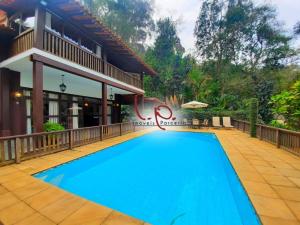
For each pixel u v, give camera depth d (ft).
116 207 11.75
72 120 40.52
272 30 92.38
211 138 40.16
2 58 25.84
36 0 20.17
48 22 23.00
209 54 98.73
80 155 20.63
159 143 35.27
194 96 81.41
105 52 34.88
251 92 77.97
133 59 44.04
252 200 10.53
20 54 21.50
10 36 25.63
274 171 15.67
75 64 26.02
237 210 11.34
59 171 16.75
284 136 24.58
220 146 28.94
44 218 8.77
